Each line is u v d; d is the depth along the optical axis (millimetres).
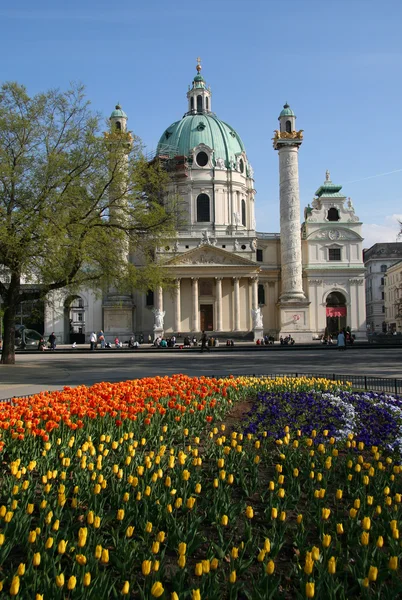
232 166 95562
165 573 6812
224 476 8938
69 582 5621
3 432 12031
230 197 94812
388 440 12766
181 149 95750
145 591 6203
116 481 9461
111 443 12133
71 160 35375
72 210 35281
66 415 13109
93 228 36406
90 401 15148
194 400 16750
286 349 62562
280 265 96438
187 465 10461
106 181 37406
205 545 7699
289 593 6590
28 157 34531
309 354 52625
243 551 6961
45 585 6016
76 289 41156
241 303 89500
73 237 34562
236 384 21203
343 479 10188
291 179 85188
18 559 7113
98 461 9609
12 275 37750
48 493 8859
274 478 9773
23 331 83500
